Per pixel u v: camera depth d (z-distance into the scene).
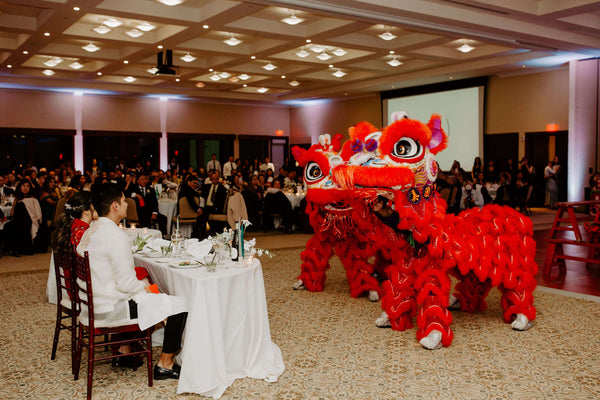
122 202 3.40
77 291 3.33
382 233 4.38
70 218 3.63
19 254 8.15
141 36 11.03
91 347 3.10
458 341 4.09
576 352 3.82
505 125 15.29
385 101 18.20
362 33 11.47
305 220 10.70
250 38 11.89
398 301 4.32
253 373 3.43
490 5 8.43
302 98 19.62
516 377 3.38
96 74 15.06
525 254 4.46
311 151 5.16
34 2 8.12
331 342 4.08
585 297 5.37
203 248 3.79
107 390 3.23
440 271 4.04
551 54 12.23
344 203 4.98
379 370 3.52
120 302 3.21
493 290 5.84
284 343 4.06
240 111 21.05
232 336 3.36
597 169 13.07
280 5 7.45
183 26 9.83
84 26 10.50
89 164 18.33
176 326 3.32
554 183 14.45
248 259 3.61
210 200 9.53
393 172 3.95
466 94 15.95
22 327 4.47
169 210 9.95
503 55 13.08
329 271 6.91
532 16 9.20
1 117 16.53
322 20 10.24
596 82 12.91
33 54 12.16
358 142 4.26
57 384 3.31
